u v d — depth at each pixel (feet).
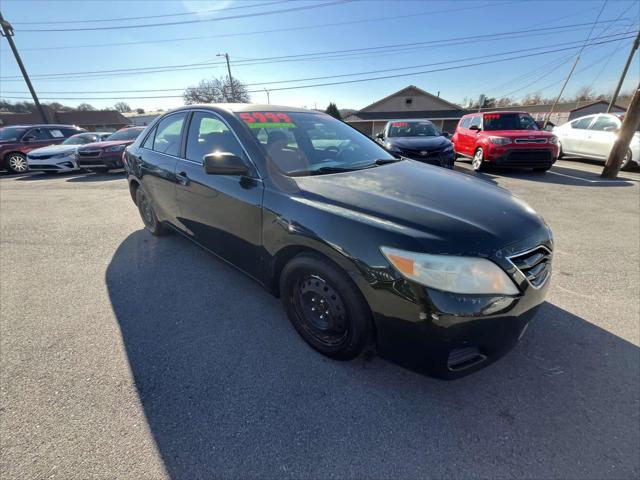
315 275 6.40
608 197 19.30
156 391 6.11
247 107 9.05
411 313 5.13
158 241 13.43
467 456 4.93
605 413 5.61
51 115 152.35
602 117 30.60
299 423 5.47
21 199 22.00
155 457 4.93
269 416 5.60
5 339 7.62
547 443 5.11
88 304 9.00
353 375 6.43
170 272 10.72
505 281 5.13
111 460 4.89
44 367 6.73
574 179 24.79
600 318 8.14
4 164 35.50
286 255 6.99
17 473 4.68
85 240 13.79
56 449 5.04
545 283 5.90
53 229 15.34
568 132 33.50
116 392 6.09
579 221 15.15
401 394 6.00
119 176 31.01
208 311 8.59
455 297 4.92
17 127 38.09
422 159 23.43
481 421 5.48
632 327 7.79
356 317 5.88
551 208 17.20
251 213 7.37
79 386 6.24
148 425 5.44
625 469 4.73
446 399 5.90
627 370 6.52
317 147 8.59
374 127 131.34
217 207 8.41
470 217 5.61
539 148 25.00
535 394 5.99
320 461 4.88
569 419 5.50
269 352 7.08
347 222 5.70
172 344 7.38
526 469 4.75
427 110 128.98
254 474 4.71
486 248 5.09
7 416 5.60
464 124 33.68
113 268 11.12
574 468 4.75
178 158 10.04
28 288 9.93
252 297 9.20
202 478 4.66
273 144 7.82
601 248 12.19
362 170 7.91
